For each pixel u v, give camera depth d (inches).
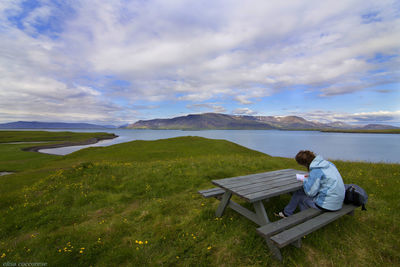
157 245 142.6
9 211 223.1
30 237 170.7
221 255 129.9
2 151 2069.4
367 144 5118.1
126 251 134.9
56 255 136.5
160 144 1592.0
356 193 151.3
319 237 143.3
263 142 5580.7
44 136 4953.3
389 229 157.5
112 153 1304.1
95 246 145.9
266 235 114.7
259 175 204.7
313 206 150.6
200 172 359.3
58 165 984.3
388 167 386.6
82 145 3599.9
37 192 277.3
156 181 311.7
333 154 3102.9
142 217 193.3
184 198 241.6
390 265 121.9
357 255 130.3
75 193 267.1
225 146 1397.6
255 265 120.3
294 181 180.4
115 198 253.1
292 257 126.6
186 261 126.4
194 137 1877.5
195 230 160.2
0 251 148.5
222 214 181.6
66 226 191.0
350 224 162.7
